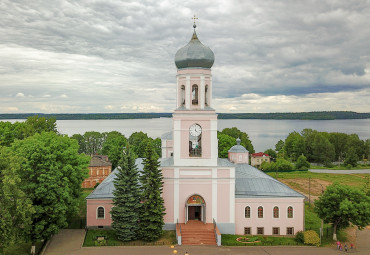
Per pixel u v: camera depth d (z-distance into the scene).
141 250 50.28
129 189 53.84
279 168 136.38
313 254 50.50
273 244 53.81
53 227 49.66
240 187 60.16
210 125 56.72
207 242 53.22
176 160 56.88
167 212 57.25
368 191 68.81
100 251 49.88
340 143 181.62
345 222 57.06
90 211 59.69
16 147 55.38
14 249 51.44
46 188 49.16
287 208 58.38
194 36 58.38
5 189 42.03
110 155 116.62
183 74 57.16
